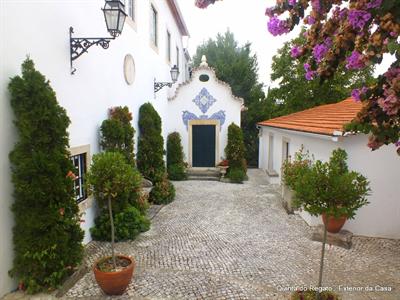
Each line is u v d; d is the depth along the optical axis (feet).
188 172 47.70
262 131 58.95
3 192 13.01
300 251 19.85
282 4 10.21
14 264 13.65
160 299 13.83
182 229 24.21
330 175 13.56
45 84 13.64
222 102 48.34
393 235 22.22
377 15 8.71
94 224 21.63
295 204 14.02
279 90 57.77
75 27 18.19
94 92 21.18
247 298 14.06
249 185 42.88
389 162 21.76
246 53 75.00
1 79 12.51
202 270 16.96
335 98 54.24
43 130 13.47
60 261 14.07
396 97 9.12
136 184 14.90
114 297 13.88
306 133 25.88
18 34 13.33
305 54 11.26
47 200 13.62
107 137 22.11
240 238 22.25
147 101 34.99
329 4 9.85
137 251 19.65
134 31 29.78
